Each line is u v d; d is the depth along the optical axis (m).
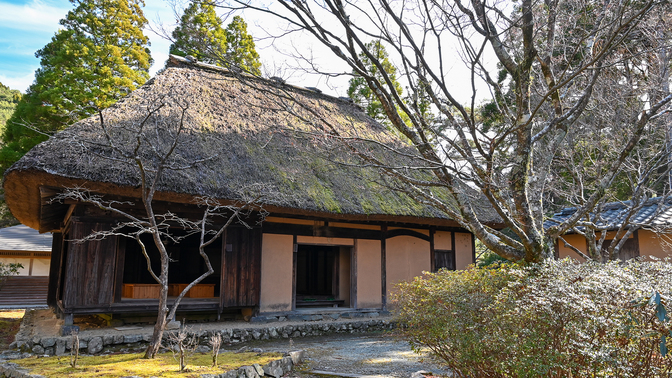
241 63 3.94
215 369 3.99
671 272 3.15
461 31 3.53
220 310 6.97
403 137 11.21
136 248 10.73
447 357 3.82
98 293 6.00
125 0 13.84
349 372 4.70
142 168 4.45
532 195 4.33
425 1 3.39
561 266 3.30
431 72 3.58
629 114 5.96
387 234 9.17
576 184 6.87
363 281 8.73
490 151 3.60
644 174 5.94
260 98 8.83
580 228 8.95
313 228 8.27
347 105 11.16
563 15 4.71
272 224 7.81
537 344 2.84
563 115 4.23
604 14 4.43
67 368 3.98
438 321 3.71
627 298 2.72
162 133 6.43
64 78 12.59
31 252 14.62
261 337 6.85
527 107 3.93
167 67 8.70
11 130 13.55
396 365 5.05
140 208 6.50
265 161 7.23
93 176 5.34
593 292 2.83
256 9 3.35
